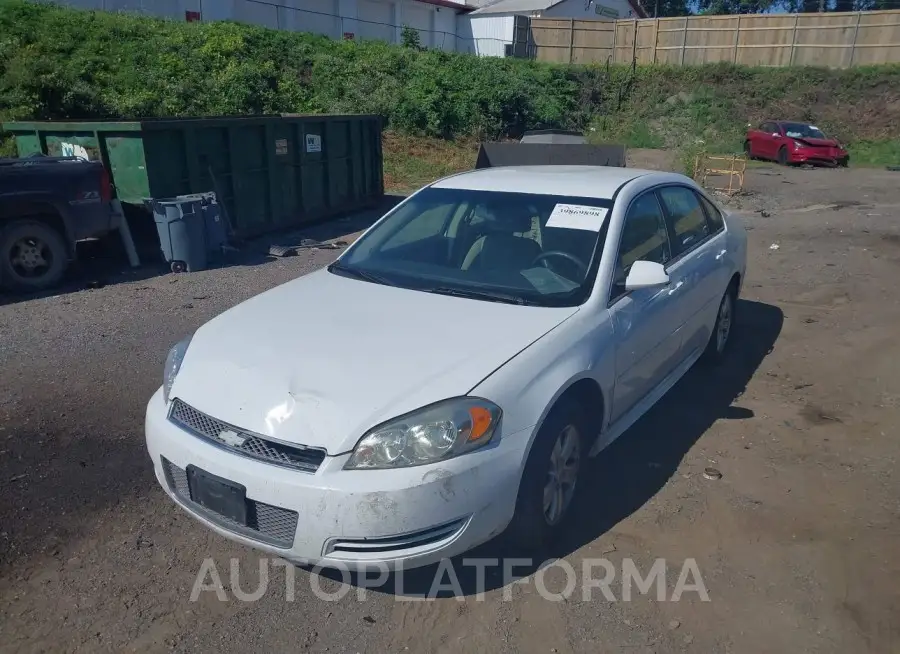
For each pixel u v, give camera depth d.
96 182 8.19
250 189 10.38
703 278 4.81
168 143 8.96
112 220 8.47
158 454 3.12
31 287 7.78
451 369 2.96
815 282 8.37
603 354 3.45
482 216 4.18
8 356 5.80
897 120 31.20
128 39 20.66
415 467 2.69
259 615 2.93
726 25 37.78
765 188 18.80
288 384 2.93
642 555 3.31
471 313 3.46
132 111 16.72
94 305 7.28
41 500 3.71
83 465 4.07
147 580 3.12
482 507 2.81
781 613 2.94
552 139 14.98
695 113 33.75
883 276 8.54
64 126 9.01
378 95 23.73
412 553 2.74
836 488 3.90
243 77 20.69
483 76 29.09
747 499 3.79
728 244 5.45
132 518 3.57
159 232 8.65
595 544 3.39
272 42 24.78
